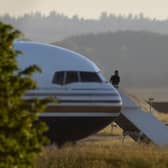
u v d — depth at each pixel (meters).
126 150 82.94
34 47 93.44
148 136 104.12
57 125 92.75
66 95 92.50
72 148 84.56
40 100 37.31
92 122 93.81
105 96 94.06
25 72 37.44
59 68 93.06
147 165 74.62
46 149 81.44
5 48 36.72
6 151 35.75
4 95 36.00
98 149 83.12
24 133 36.12
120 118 107.94
